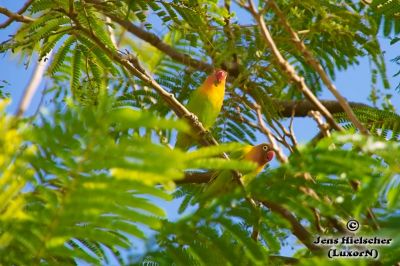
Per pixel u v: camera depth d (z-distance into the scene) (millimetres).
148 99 13828
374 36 12297
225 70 15141
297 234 8781
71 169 5469
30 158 5723
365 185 6215
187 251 6680
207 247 6488
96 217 5707
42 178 6160
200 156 5500
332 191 7809
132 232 6055
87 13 13180
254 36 12039
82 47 13469
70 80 14305
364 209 6574
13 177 5770
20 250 5945
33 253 5945
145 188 5527
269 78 12672
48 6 12945
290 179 6641
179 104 12594
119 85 13789
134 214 5855
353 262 7016
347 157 6203
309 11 12969
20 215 5855
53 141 5457
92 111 5523
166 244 6691
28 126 5797
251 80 12766
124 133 6684
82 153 5410
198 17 13047
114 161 5332
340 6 13070
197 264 6656
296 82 8148
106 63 13602
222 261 6520
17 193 6000
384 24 13016
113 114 5395
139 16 13125
